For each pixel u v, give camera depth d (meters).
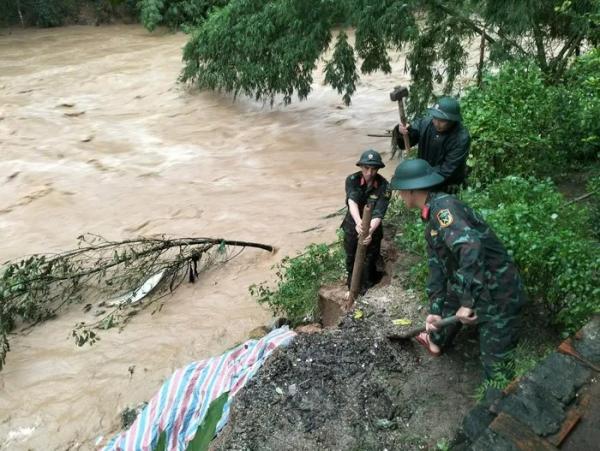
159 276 7.26
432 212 3.40
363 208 5.19
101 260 7.86
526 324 4.17
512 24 8.42
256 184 10.16
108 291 7.35
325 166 10.81
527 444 2.50
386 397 3.87
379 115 13.26
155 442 4.25
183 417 4.35
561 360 2.84
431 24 9.51
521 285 3.50
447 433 3.58
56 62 18.28
